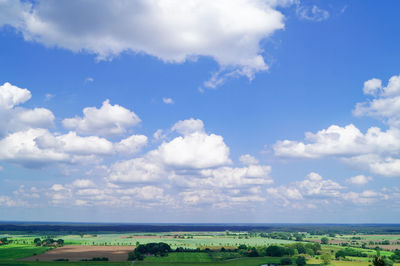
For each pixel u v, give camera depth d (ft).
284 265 564.71
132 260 609.01
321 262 595.88
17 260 601.21
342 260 629.10
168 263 562.25
